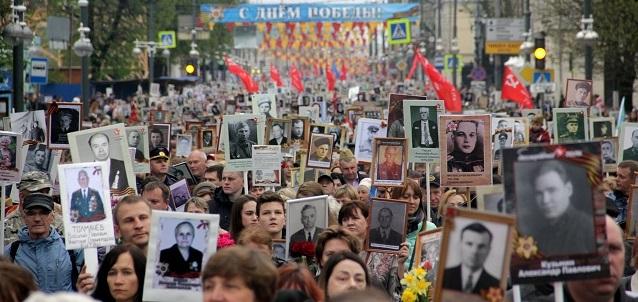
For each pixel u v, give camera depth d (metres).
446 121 22.02
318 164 32.38
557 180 10.93
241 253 11.10
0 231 20.27
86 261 16.95
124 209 17.02
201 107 90.31
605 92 92.00
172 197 24.58
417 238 17.88
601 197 10.93
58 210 22.36
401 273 19.33
